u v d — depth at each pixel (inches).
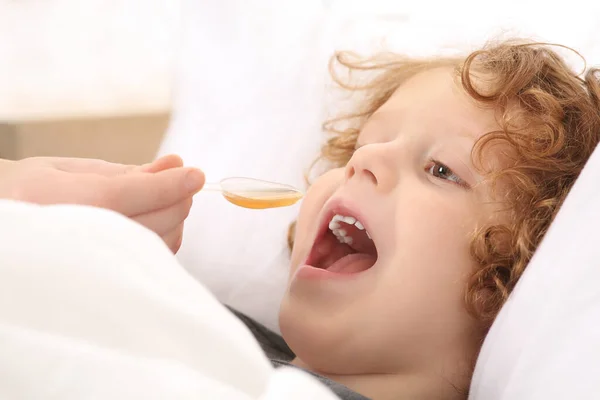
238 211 45.1
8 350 14.2
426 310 30.7
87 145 71.9
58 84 73.6
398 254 30.9
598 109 34.7
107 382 14.3
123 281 15.7
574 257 23.5
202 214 45.6
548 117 33.1
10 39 74.8
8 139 71.7
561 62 37.3
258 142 46.9
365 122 41.7
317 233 33.1
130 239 16.8
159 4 72.9
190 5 52.6
